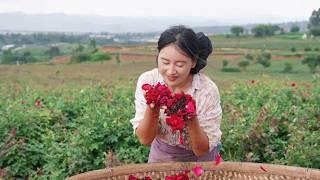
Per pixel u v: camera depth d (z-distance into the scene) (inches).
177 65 100.4
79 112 253.1
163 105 98.0
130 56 2427.4
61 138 208.1
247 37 3016.7
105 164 177.2
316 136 187.2
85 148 188.4
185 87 108.8
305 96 248.8
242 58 2247.8
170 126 99.4
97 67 2096.5
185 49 98.8
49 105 255.3
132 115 209.8
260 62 2018.9
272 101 233.8
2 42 3339.1
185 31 99.6
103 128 197.9
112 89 304.0
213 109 110.4
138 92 110.3
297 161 177.8
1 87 352.8
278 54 2281.0
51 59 2389.3
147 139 106.3
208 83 110.3
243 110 224.2
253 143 192.7
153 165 112.5
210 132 110.7
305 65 2033.7
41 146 200.7
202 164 114.7
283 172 114.3
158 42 102.3
